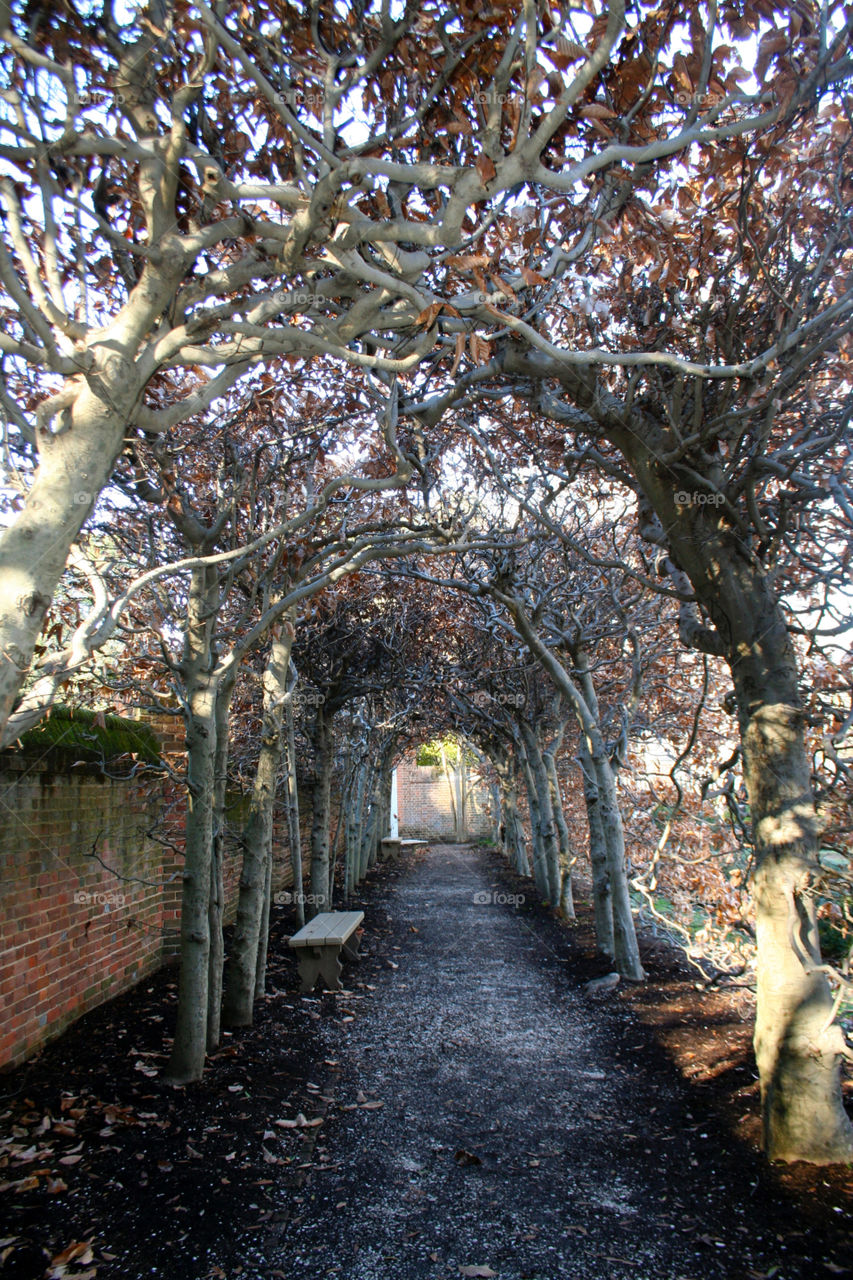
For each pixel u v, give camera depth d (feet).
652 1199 10.99
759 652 12.99
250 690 29.76
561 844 36.29
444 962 28.22
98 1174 11.36
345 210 8.64
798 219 12.96
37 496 7.11
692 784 29.43
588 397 14.46
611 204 12.09
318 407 20.72
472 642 38.06
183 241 7.93
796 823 12.30
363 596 30.86
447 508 25.02
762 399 11.94
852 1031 15.21
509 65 8.66
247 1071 15.98
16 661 6.64
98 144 7.98
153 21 8.64
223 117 11.44
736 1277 9.02
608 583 24.52
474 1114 14.40
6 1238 9.66
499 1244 9.94
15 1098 13.64
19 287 7.04
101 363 7.38
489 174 8.38
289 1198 11.10
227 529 17.10
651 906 22.26
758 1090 14.33
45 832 16.15
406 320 10.11
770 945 12.19
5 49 9.22
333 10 10.57
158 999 20.06
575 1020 20.53
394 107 11.00
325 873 33.81
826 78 10.71
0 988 14.33
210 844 16.06
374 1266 9.45
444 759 103.91
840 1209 10.16
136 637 18.45
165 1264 9.37
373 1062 17.46
